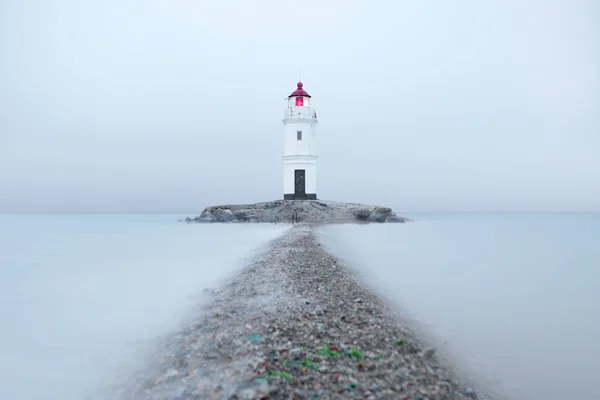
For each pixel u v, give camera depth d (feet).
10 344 35.32
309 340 27.86
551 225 258.57
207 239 131.64
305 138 190.39
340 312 34.88
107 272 72.90
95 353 32.50
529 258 90.99
